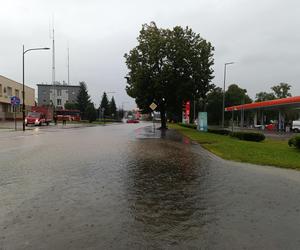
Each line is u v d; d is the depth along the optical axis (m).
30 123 49.22
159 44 41.97
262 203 6.70
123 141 22.09
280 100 49.19
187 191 7.66
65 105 117.00
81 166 10.93
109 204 6.38
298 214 5.95
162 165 11.59
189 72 42.56
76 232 4.85
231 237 4.77
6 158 12.72
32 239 4.56
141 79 42.62
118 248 4.30
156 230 5.01
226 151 16.58
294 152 17.06
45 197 6.82
